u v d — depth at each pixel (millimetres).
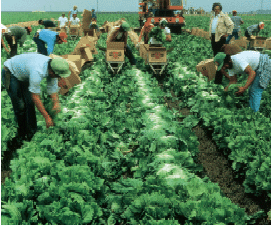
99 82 10477
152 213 3816
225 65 7707
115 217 4223
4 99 7926
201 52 15531
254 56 7234
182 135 6043
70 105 7816
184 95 9789
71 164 5199
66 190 4141
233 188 5344
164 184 4430
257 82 7328
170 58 14062
